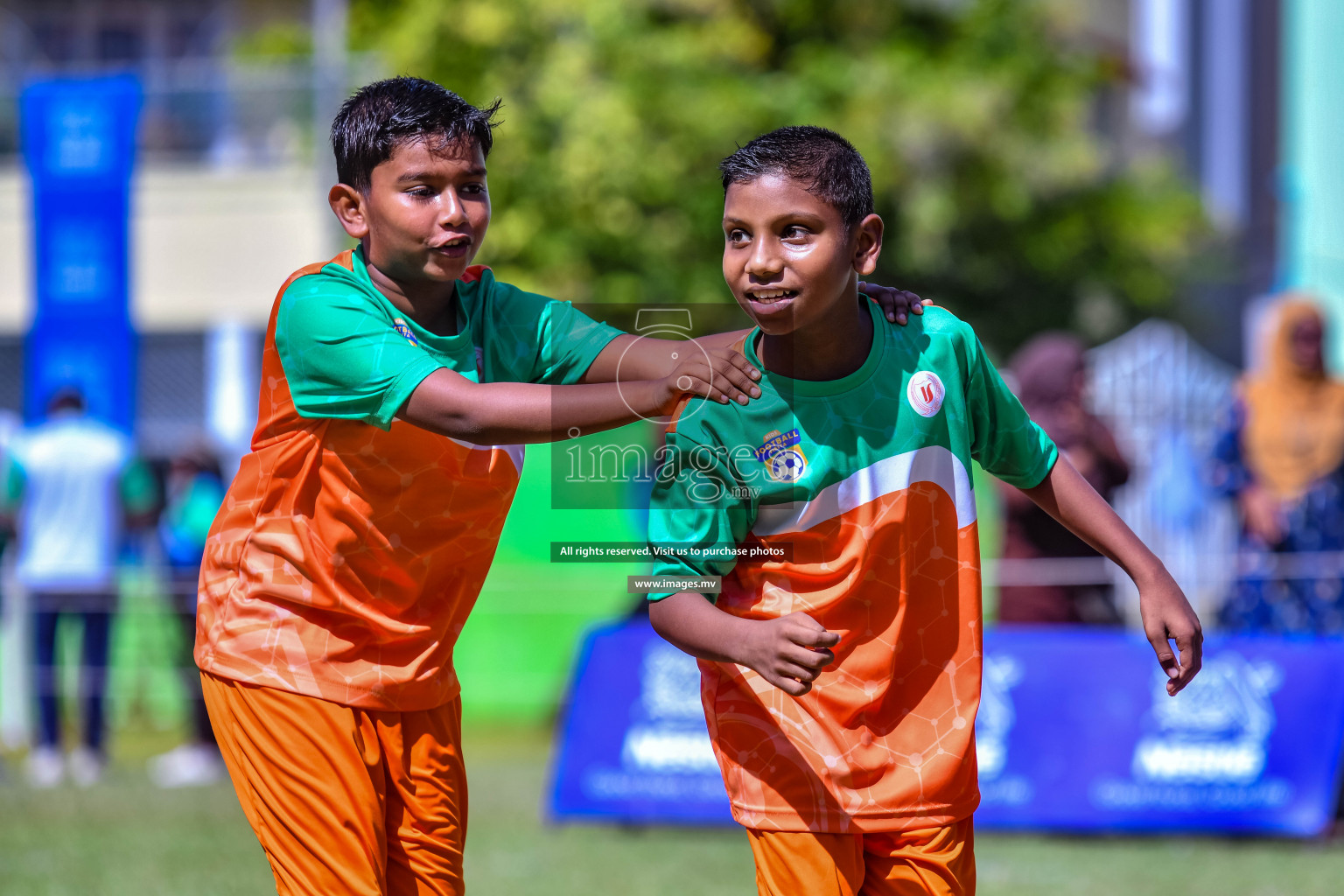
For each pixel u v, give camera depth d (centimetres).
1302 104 6569
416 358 880
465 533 988
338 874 955
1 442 3384
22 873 1855
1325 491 2362
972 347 1002
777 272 893
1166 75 9375
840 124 5538
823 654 851
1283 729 2086
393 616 978
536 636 3209
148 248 4325
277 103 4328
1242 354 7994
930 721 973
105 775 2755
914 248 5747
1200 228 7369
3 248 4372
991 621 2723
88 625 2841
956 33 6194
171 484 3881
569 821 2195
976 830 2134
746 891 1753
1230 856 1972
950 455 977
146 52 5112
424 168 901
